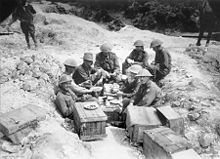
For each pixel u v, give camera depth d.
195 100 5.65
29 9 10.43
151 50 11.44
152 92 4.94
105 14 19.48
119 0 20.41
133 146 4.29
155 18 18.69
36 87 5.44
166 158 3.47
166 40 14.39
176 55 9.97
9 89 5.15
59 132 4.05
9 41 11.59
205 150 4.33
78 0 20.86
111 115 5.18
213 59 9.37
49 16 15.14
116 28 17.77
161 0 18.91
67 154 3.62
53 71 6.40
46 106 4.98
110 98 5.61
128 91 5.91
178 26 17.91
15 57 6.48
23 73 5.69
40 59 6.40
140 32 16.61
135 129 4.24
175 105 5.64
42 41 12.30
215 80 7.37
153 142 3.76
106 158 3.90
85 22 16.17
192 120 5.02
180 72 7.97
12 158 3.58
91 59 6.18
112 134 4.63
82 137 4.24
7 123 3.85
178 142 3.67
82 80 6.32
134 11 19.62
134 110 4.57
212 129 4.77
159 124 4.28
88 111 4.42
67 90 5.16
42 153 3.60
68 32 13.47
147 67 7.19
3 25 13.22
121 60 9.66
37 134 4.01
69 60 5.43
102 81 6.55
